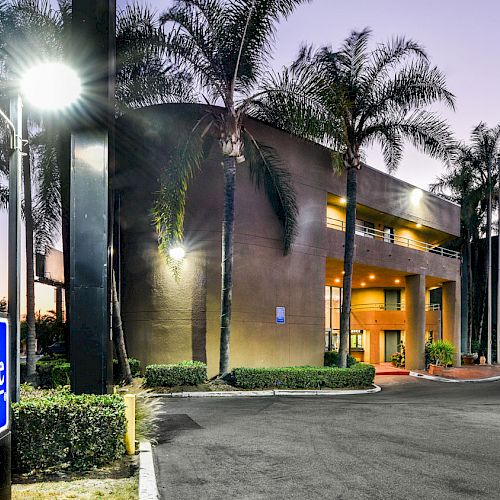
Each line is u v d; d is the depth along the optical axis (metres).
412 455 8.57
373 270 29.22
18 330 6.96
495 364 38.25
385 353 35.88
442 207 36.22
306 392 18.73
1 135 20.39
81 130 7.70
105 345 7.58
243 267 21.39
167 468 7.52
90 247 7.62
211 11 18.84
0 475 4.64
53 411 6.86
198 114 20.50
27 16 18.84
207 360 20.20
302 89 20.00
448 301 35.16
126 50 18.69
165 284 20.45
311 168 24.70
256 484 6.78
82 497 5.79
